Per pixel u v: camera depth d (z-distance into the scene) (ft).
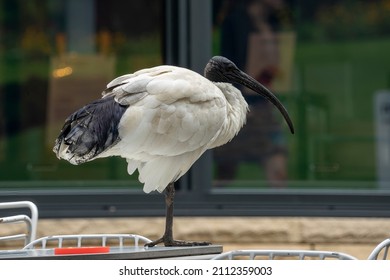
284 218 38.42
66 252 20.68
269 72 39.99
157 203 38.27
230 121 28.04
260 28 39.81
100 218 38.09
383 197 38.99
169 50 39.27
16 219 25.03
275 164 39.86
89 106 24.17
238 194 38.63
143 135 25.03
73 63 39.78
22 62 39.70
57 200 38.40
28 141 39.60
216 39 39.50
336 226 38.19
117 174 39.29
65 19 39.78
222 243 37.83
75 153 23.21
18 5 39.65
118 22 39.65
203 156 38.68
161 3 39.40
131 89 25.18
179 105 25.82
